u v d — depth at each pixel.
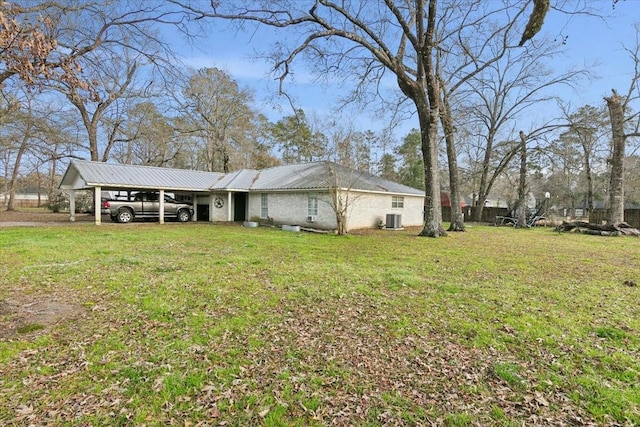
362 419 2.26
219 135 29.22
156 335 3.51
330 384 2.67
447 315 4.18
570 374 2.83
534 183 36.28
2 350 3.12
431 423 2.22
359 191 16.05
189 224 17.55
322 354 3.16
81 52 6.36
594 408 2.38
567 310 4.39
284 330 3.69
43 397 2.44
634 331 3.71
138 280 5.54
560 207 36.06
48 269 6.19
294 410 2.34
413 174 36.44
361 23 12.17
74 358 3.01
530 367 2.94
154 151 31.50
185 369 2.85
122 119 23.53
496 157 26.92
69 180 17.75
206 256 7.86
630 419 2.25
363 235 13.57
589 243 11.96
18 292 4.84
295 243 10.58
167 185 17.45
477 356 3.14
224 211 20.08
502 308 4.44
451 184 16.34
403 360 3.06
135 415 2.26
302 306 4.46
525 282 5.87
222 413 2.30
